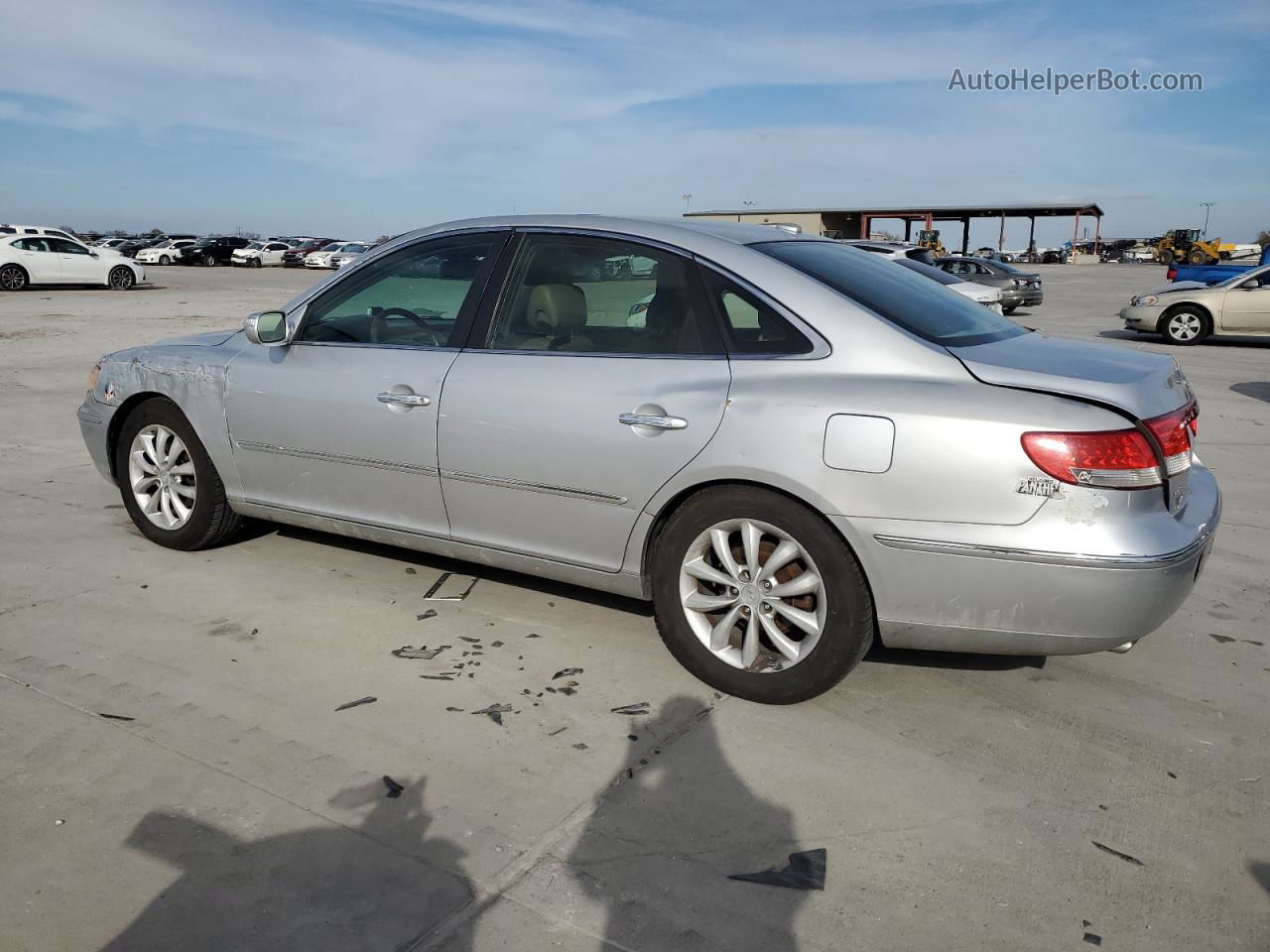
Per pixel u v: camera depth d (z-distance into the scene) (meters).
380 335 4.11
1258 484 6.58
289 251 47.66
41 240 26.45
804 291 3.27
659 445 3.33
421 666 3.60
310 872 2.46
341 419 4.06
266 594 4.25
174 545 4.74
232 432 4.42
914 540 2.99
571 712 3.29
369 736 3.10
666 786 2.87
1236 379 12.09
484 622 4.00
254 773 2.88
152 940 2.22
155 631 3.85
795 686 3.27
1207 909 2.41
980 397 2.95
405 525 4.06
